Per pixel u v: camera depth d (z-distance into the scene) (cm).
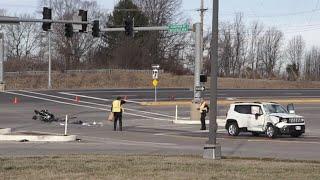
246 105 8350
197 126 10450
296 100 15312
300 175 3105
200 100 11338
